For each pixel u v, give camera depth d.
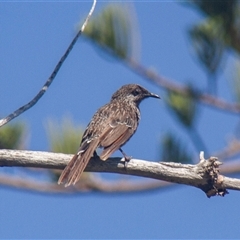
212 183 11.84
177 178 11.88
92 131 13.37
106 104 14.43
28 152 11.93
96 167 12.11
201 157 12.00
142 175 12.05
